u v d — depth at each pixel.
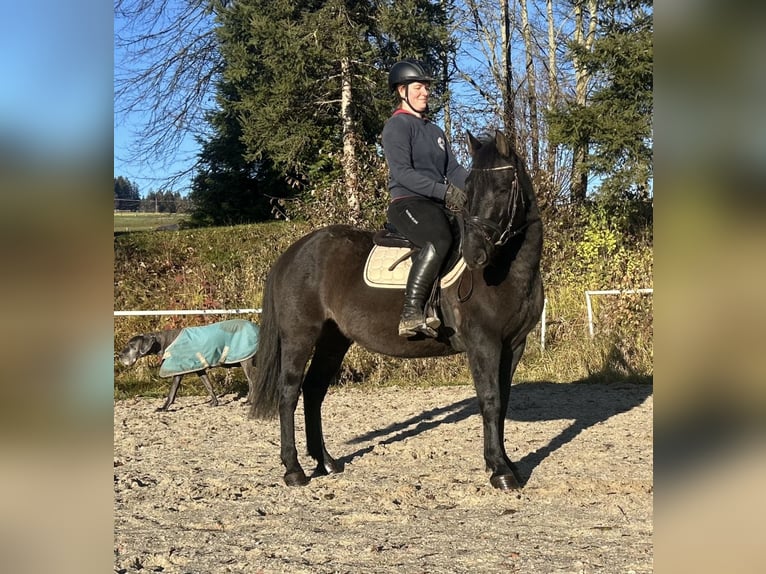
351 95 16.64
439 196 4.47
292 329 4.98
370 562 3.34
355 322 4.82
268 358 5.09
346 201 12.02
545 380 9.73
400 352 4.78
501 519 3.95
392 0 15.78
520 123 16.41
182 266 14.46
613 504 4.17
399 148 4.62
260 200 22.41
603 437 6.19
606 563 3.22
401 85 4.74
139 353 8.41
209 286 11.70
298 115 16.64
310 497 4.54
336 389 9.62
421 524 3.91
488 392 4.43
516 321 4.45
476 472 5.03
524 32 22.75
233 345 8.38
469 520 3.95
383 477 4.98
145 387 9.97
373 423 7.20
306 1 15.88
